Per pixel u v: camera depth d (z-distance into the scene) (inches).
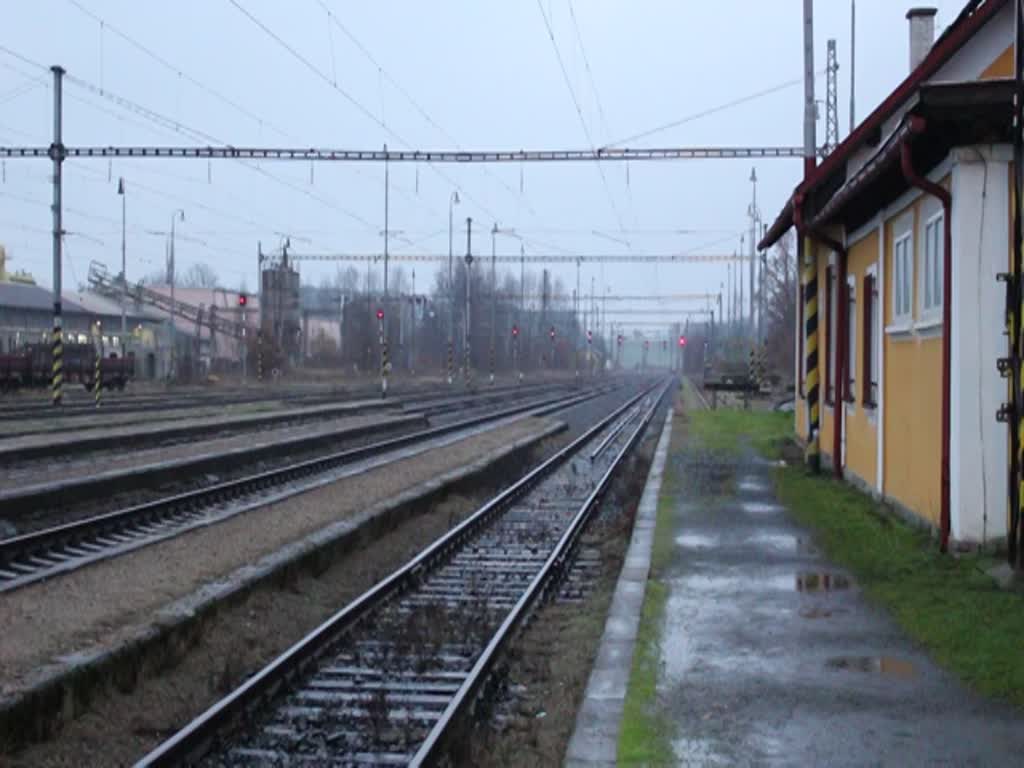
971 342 428.5
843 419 733.3
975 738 257.8
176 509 669.3
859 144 645.9
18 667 314.3
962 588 394.6
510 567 550.3
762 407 1897.1
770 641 343.3
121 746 294.2
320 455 1098.1
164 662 358.0
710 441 1076.5
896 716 273.1
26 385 2004.2
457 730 291.1
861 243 661.3
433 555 550.0
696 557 479.2
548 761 271.7
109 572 463.2
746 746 254.2
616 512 740.0
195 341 3270.2
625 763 244.8
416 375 3705.7
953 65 536.1
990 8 498.3
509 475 1010.1
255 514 633.0
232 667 363.3
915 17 834.8
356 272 4702.3
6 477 740.7
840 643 339.9
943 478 445.1
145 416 1369.3
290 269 2844.5
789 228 905.5
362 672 360.2
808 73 836.6
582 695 322.7
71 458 894.4
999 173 421.7
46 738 291.4
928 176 479.8
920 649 332.2
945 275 439.8
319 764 278.7
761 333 2228.1
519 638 407.8
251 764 279.3
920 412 499.5
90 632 359.6
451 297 3348.9
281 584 475.2
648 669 315.6
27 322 2452.0
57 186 1456.7
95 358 1904.5
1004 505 429.4
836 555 478.0
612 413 1936.5
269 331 2807.6
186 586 436.8
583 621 433.7
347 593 500.1
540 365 4810.5
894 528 513.0
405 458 991.6
